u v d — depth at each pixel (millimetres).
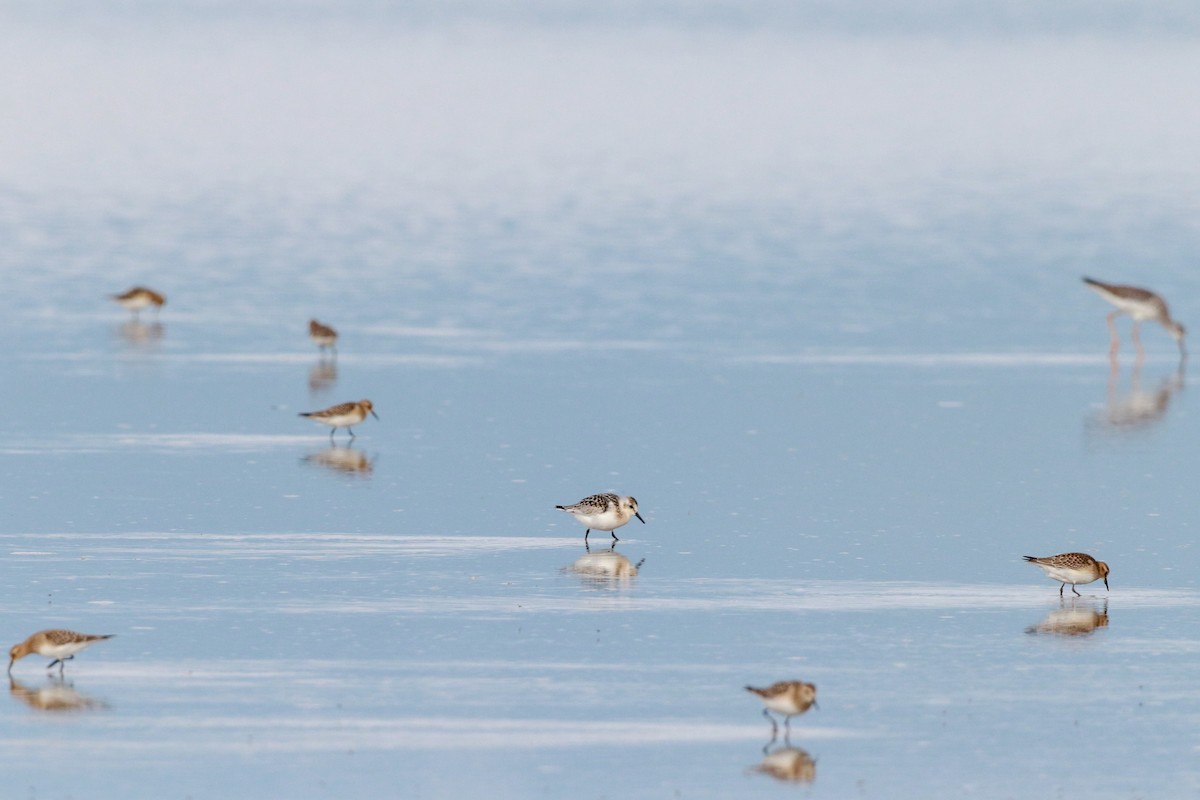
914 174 94750
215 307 56156
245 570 27625
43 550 28672
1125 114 129000
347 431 38938
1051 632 24875
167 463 35406
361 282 60719
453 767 19812
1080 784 19625
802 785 19484
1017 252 67938
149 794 19000
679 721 21312
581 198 83562
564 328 52500
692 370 46188
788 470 35344
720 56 180375
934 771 19922
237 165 96812
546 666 23141
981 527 30859
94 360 47125
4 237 70062
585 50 186625
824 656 23703
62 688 22141
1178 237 71812
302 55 175500
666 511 31922
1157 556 29000
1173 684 22703
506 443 37688
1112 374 47125
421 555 28719
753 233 72312
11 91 135250
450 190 86562
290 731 20797
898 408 41812
